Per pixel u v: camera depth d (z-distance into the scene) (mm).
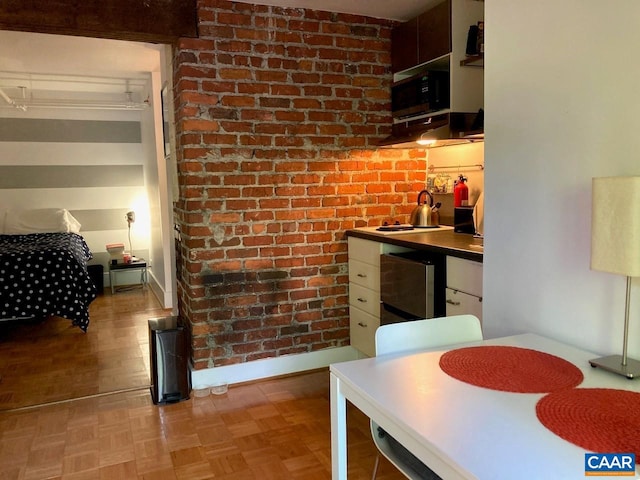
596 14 1481
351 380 1298
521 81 1754
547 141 1671
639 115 1383
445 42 2861
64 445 2404
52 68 4629
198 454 2297
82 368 3496
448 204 3422
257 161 3061
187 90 2859
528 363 1404
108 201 6199
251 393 2988
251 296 3131
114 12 2697
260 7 2990
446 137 2832
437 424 1055
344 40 3223
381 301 2969
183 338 2869
